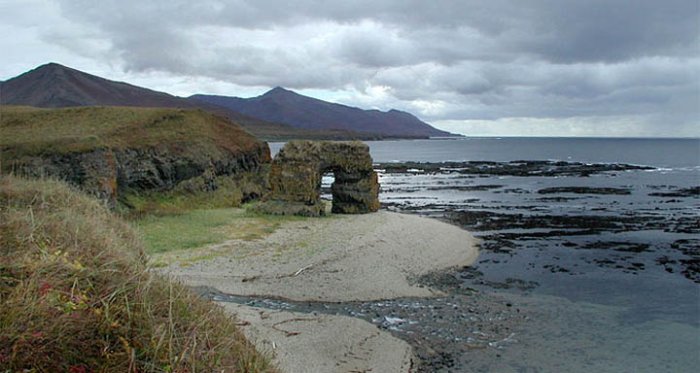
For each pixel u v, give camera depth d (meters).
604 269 25.05
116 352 5.14
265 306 18.02
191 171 37.59
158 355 5.31
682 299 20.44
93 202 10.71
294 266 22.48
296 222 32.47
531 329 16.95
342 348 14.41
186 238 25.81
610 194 55.28
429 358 14.45
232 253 23.73
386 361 13.88
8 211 7.76
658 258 27.23
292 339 14.57
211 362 5.74
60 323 5.05
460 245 29.59
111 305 5.61
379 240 28.17
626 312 18.83
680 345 15.81
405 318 17.66
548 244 30.58
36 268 5.89
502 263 26.09
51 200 9.60
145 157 34.84
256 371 6.31
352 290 20.28
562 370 13.97
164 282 7.16
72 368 4.79
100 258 6.85
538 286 22.19
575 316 18.30
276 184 35.44
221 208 37.56
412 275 23.17
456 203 49.16
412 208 45.66
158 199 34.62
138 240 10.33
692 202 48.59
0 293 5.34
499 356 14.76
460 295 20.62
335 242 26.98
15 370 4.55
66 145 28.47
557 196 54.12
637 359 14.76
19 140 29.73
